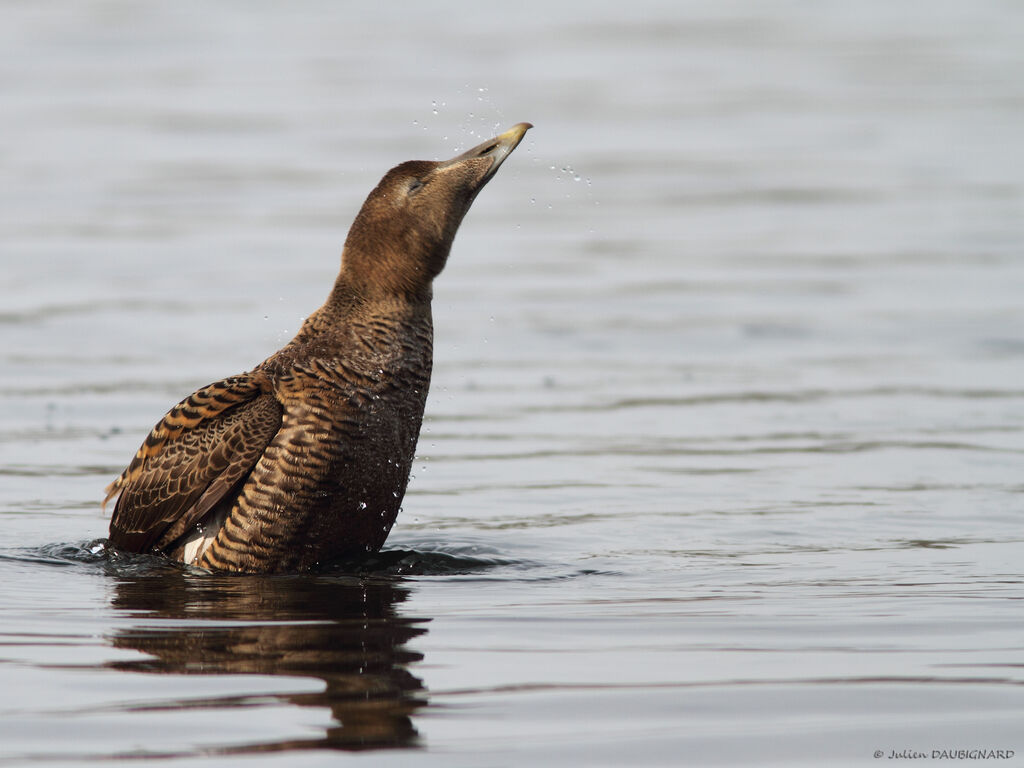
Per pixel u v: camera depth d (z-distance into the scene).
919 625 8.10
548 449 13.23
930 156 27.84
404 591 9.05
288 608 8.61
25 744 6.27
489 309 18.91
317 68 35.69
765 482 12.04
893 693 6.92
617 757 6.13
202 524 9.80
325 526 9.52
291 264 20.56
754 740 6.33
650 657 7.52
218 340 16.94
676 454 13.00
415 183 9.82
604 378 15.91
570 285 20.16
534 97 32.44
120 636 7.94
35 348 16.70
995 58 36.47
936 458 12.68
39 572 9.52
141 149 28.42
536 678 7.18
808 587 9.07
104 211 24.11
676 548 10.20
